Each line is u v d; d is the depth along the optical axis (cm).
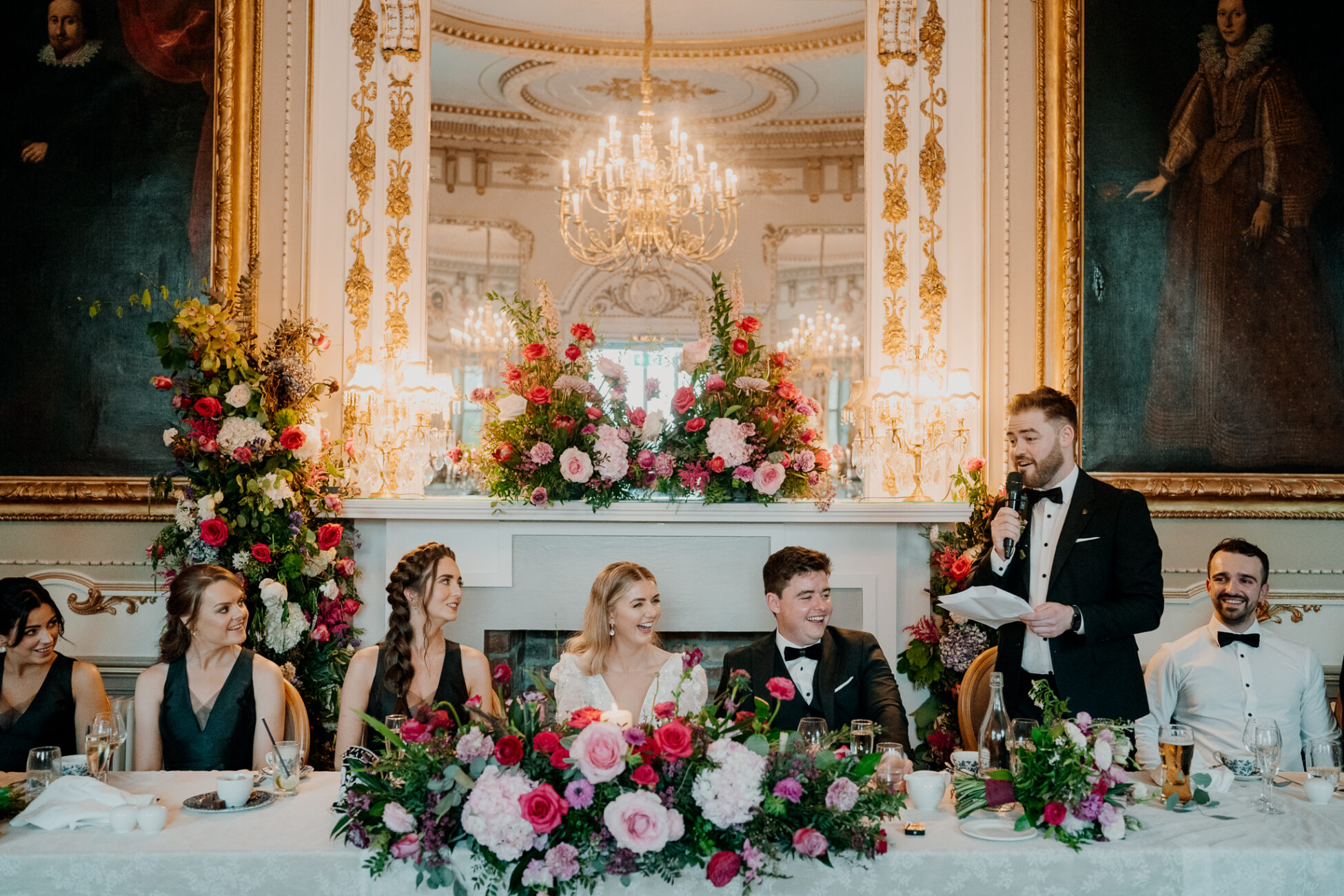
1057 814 222
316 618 421
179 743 332
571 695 333
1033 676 329
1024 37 468
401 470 461
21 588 344
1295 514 448
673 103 915
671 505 427
